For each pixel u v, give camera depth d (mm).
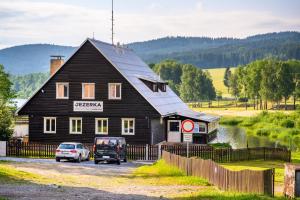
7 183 28156
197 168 33750
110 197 24203
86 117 62469
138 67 71312
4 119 59219
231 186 27219
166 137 65938
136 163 48656
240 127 127875
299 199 22688
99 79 62188
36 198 22766
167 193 26672
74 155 47656
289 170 23688
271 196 23719
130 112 61188
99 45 63406
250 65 195875
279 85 179125
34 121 63531
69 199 22750
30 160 48500
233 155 50844
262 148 52844
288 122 118812
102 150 46562
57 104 63062
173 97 76250
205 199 23484
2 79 77188
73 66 62844
